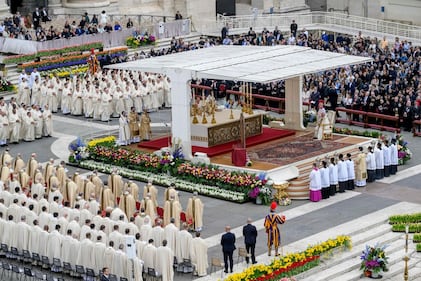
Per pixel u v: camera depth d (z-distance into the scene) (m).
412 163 99.00
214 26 145.50
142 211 79.50
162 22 141.38
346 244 79.12
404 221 84.25
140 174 96.00
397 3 152.75
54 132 111.75
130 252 72.94
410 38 139.25
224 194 90.19
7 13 137.62
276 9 155.50
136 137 103.81
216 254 79.31
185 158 96.38
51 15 144.50
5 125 106.62
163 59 101.25
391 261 78.81
